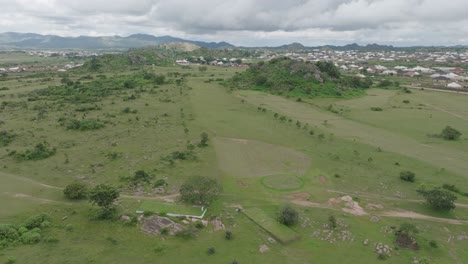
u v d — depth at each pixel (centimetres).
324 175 5716
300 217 4400
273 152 6794
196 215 4322
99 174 5553
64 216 4247
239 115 9644
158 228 4019
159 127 8288
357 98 12681
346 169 5978
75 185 4794
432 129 8688
